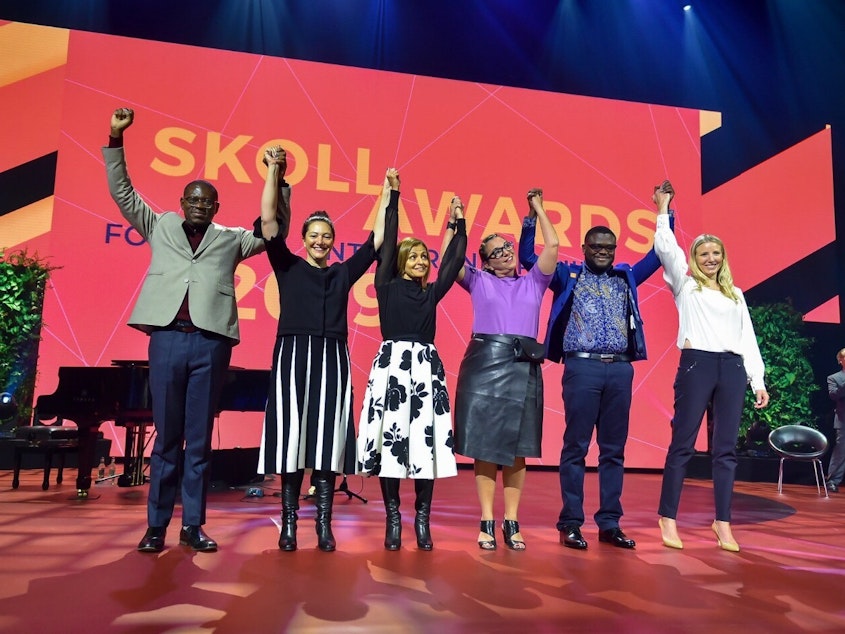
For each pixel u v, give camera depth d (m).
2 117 6.07
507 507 2.77
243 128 6.45
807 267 7.32
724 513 2.87
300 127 6.55
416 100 6.79
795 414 6.70
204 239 2.54
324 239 2.65
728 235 7.26
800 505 4.66
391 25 7.16
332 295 2.61
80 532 2.78
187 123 6.37
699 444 6.67
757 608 1.93
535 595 1.98
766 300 7.23
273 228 2.54
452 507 3.94
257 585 1.98
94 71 6.29
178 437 2.49
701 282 2.98
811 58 7.68
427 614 1.75
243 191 6.39
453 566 2.32
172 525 3.00
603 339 2.89
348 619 1.68
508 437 2.68
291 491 2.55
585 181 6.98
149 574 2.08
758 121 7.55
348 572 2.17
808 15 7.64
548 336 3.01
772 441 5.62
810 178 7.46
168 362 2.45
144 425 4.55
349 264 2.72
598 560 2.51
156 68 6.38
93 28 6.69
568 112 7.05
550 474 6.17
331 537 2.54
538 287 2.91
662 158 7.17
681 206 7.14
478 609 1.81
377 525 3.19
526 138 6.93
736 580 2.26
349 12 7.10
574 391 2.88
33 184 6.08
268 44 6.95
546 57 7.43
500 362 2.77
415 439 2.58
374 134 6.67
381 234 2.81
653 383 6.80
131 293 6.12
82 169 6.17
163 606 1.75
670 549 2.79
